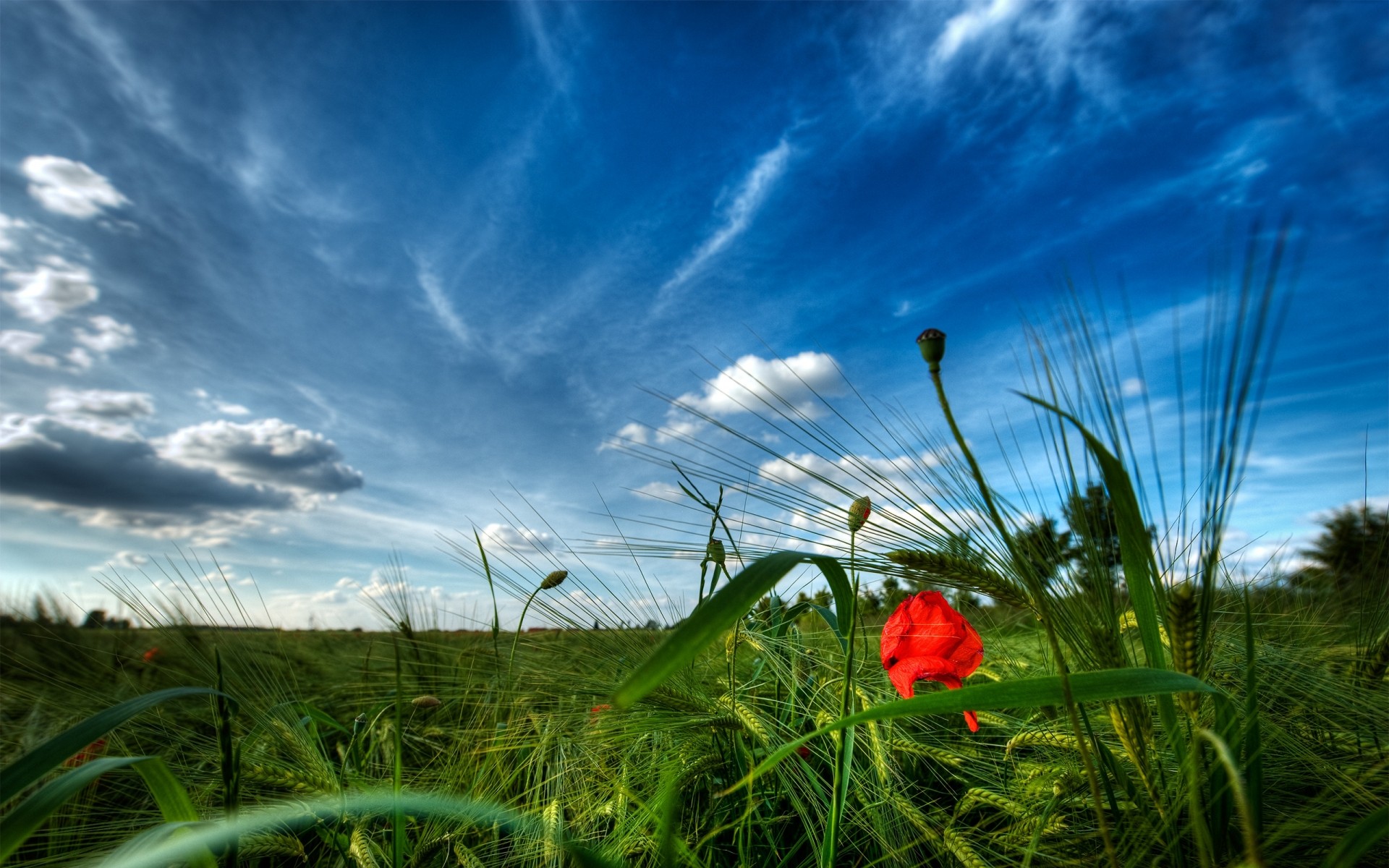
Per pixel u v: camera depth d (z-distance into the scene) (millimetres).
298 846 1733
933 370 1009
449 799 1487
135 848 1074
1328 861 931
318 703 3426
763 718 1883
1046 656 2244
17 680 3020
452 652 3016
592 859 982
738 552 1738
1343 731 1754
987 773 1991
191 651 2473
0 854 886
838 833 1816
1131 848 1310
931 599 1517
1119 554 1212
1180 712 1309
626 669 2264
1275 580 2672
